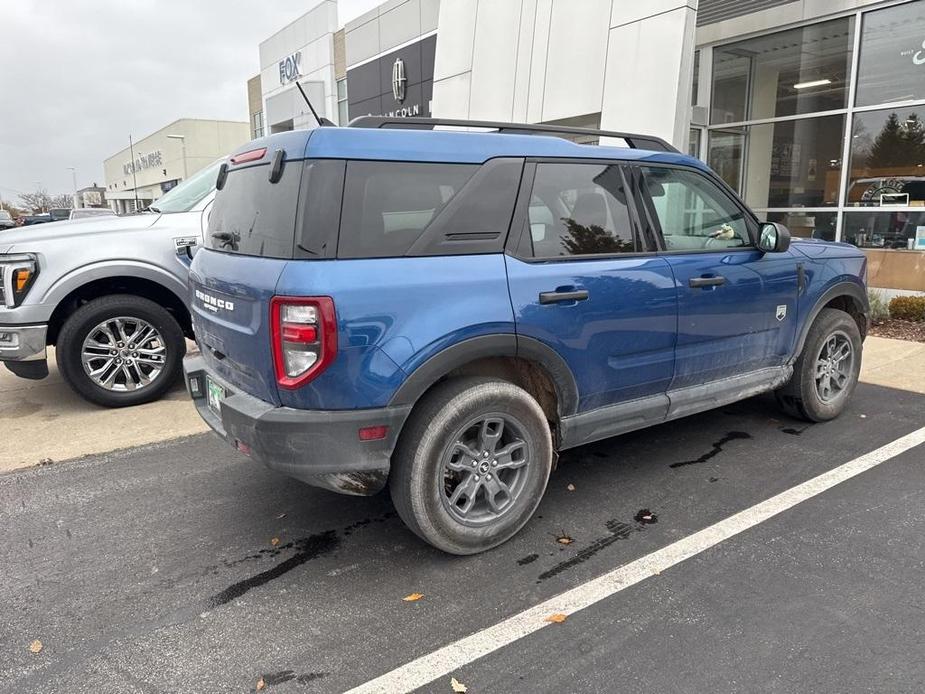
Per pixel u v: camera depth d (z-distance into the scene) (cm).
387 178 286
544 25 1145
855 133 978
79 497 389
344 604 280
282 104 2784
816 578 291
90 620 271
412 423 292
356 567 309
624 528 340
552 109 1133
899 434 460
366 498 384
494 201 309
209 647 254
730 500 369
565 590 287
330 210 272
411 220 289
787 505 359
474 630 261
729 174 1176
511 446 321
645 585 289
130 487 402
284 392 275
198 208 577
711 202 401
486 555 318
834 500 363
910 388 568
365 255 276
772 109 1096
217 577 303
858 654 242
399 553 321
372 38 2033
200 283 349
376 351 272
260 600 284
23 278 505
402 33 1883
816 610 268
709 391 399
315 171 274
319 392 270
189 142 4756
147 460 445
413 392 282
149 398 561
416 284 281
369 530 345
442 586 292
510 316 302
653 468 414
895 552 310
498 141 319
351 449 276
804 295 443
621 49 1002
